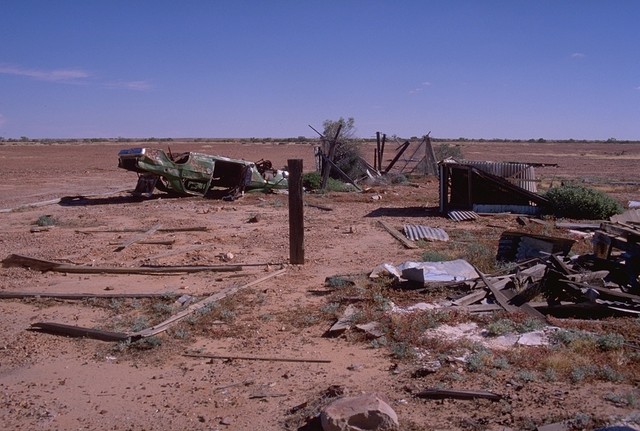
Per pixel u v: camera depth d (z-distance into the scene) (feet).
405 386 23.61
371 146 317.22
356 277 39.37
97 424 21.54
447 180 76.13
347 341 29.07
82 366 26.86
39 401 23.45
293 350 28.14
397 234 57.77
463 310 31.63
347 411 19.84
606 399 21.81
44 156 242.99
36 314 34.30
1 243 56.18
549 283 33.30
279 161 213.25
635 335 28.22
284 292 37.65
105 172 154.81
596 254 38.93
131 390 24.34
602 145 539.70
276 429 20.70
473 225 65.92
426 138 137.59
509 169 76.89
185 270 43.37
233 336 30.14
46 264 44.50
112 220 70.54
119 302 35.68
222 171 102.37
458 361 25.61
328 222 68.44
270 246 53.83
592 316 32.12
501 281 34.88
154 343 28.66
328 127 122.42
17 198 95.66
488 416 20.80
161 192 98.32
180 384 24.76
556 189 74.33
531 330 28.91
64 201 89.04
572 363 24.88
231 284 39.86
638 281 35.01
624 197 98.63
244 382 24.72
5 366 26.94
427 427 20.13
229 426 21.12
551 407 21.29
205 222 69.05
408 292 35.63
